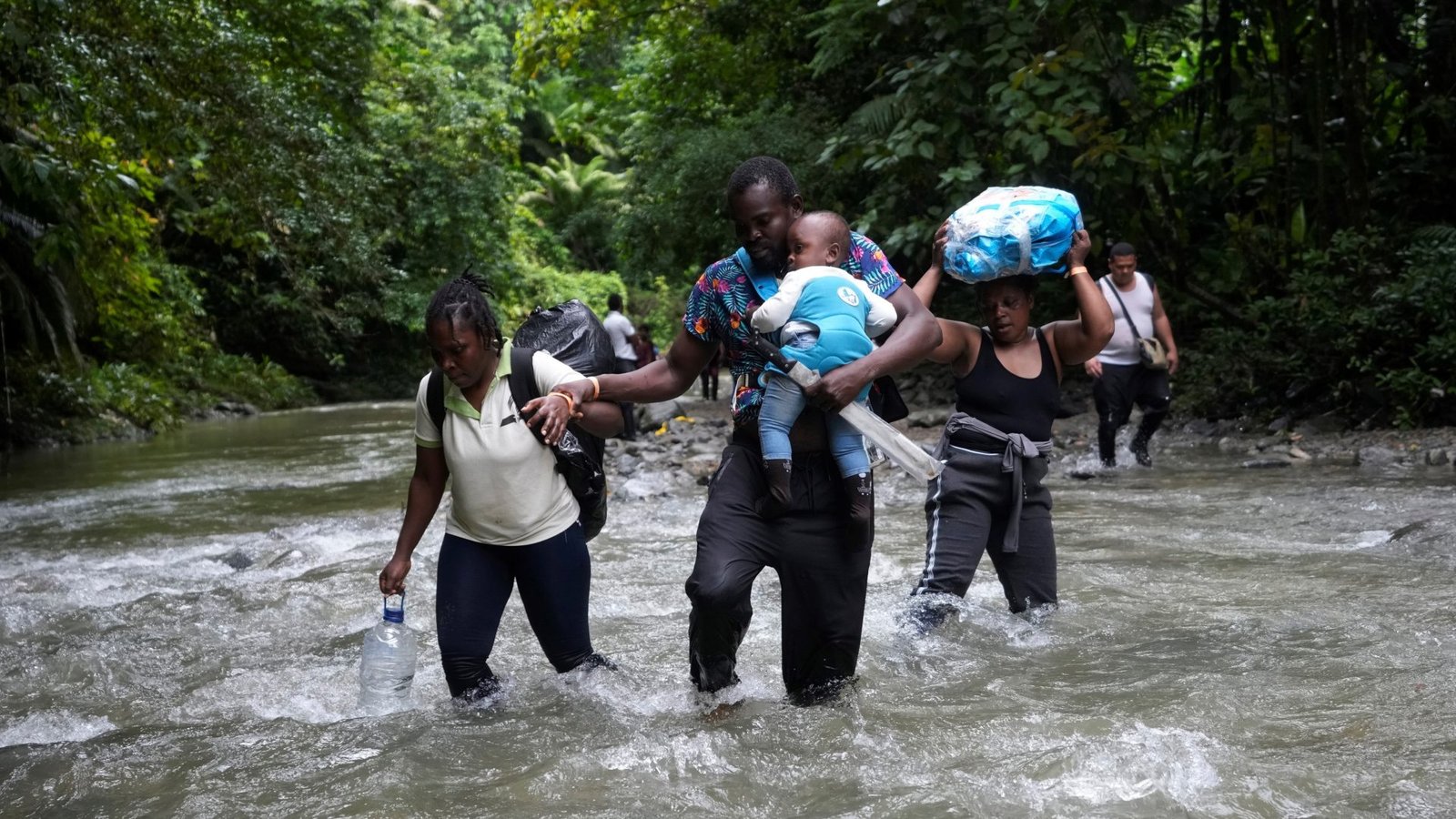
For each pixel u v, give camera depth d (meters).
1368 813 2.97
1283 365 11.86
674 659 4.72
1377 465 9.71
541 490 4.09
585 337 4.44
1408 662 4.30
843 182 18.84
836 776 3.33
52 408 19.16
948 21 13.38
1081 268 4.92
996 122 13.52
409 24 34.38
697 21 22.86
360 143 18.86
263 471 13.51
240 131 14.58
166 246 31.31
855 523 3.67
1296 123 13.66
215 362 28.55
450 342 3.92
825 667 3.90
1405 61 13.50
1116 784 3.17
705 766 3.44
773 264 3.71
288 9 17.20
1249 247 13.58
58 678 4.84
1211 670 4.30
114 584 6.86
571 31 22.55
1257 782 3.16
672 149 22.39
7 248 18.80
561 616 4.15
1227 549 6.59
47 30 12.27
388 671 4.21
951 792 3.17
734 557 3.70
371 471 13.02
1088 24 13.14
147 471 13.96
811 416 3.71
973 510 4.99
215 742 3.85
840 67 19.66
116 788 3.49
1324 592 5.46
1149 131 14.05
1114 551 6.63
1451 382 10.80
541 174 51.88
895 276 3.78
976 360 5.04
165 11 13.77
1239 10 13.59
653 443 13.09
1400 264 11.98
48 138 13.09
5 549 8.53
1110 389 10.09
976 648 4.67
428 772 3.49
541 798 3.25
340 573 6.66
